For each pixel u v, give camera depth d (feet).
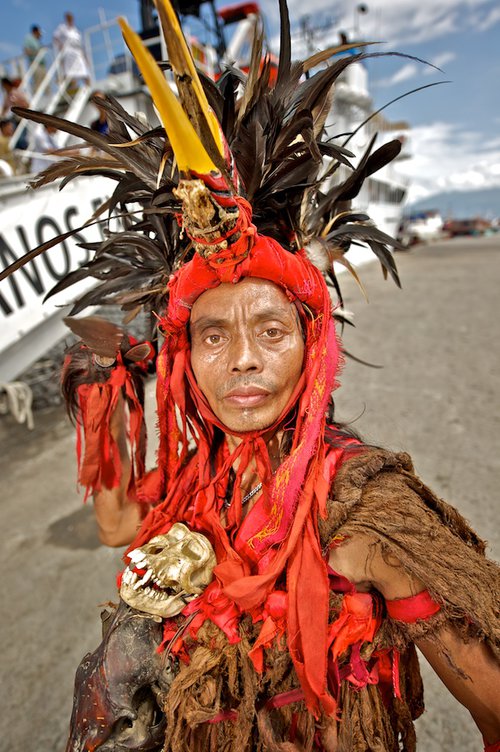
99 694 2.52
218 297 2.31
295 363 2.36
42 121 2.45
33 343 14.64
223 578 2.37
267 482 2.48
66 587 8.05
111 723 2.50
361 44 2.43
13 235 13.65
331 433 2.61
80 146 2.84
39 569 8.53
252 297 2.27
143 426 3.24
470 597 2.02
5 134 20.03
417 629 2.14
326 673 2.23
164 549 2.51
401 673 2.75
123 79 23.40
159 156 2.64
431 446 10.40
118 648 2.53
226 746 2.48
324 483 2.25
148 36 18.06
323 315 2.40
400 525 2.12
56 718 5.98
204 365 2.40
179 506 2.84
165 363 2.68
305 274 2.31
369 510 2.18
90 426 3.05
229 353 2.34
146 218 2.89
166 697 2.50
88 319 2.96
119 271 3.05
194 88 1.90
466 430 10.92
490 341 17.25
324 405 2.33
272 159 2.41
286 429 2.53
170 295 2.52
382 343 18.11
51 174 2.71
